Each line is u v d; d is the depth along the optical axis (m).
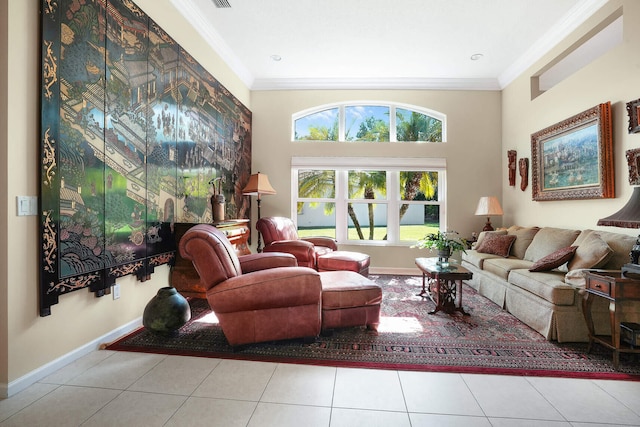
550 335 2.47
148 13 2.72
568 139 3.55
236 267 2.37
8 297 1.68
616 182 2.99
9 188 1.68
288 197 5.24
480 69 4.73
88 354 2.16
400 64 4.58
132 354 2.17
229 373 1.94
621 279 2.02
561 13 3.37
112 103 2.28
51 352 1.92
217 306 2.15
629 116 2.75
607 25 3.20
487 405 1.64
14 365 1.71
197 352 2.21
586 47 3.94
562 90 3.71
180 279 3.02
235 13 3.39
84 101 2.05
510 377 1.92
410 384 1.84
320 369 2.00
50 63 1.84
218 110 4.01
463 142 5.14
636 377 1.93
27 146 1.76
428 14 3.40
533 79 4.33
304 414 1.56
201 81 3.57
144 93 2.62
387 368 2.02
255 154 5.27
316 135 5.36
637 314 2.32
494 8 3.29
